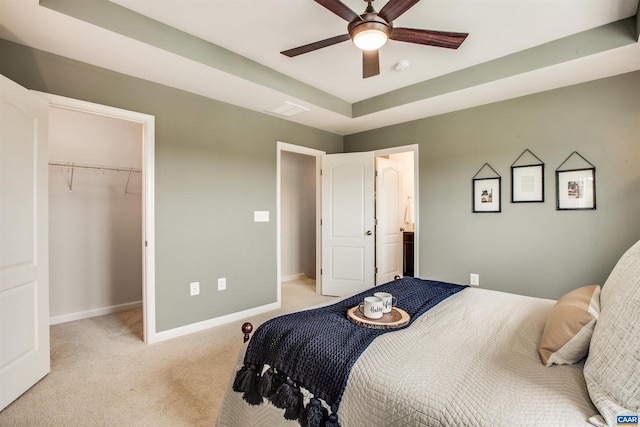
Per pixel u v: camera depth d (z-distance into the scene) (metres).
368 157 4.18
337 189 4.31
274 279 3.74
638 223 2.48
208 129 3.10
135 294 3.81
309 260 5.75
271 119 3.68
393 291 2.02
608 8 2.00
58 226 3.28
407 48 2.48
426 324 1.48
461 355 1.16
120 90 2.54
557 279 2.85
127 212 3.75
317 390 1.14
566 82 2.70
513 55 2.56
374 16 1.76
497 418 0.81
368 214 4.18
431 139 3.65
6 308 1.81
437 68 2.84
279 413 1.24
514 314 1.62
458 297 1.95
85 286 3.44
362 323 1.43
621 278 1.12
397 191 4.74
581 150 2.71
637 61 2.32
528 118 2.98
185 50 2.29
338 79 3.09
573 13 2.05
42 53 2.18
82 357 2.45
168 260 2.84
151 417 1.74
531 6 1.98
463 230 3.41
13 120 1.86
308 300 4.14
